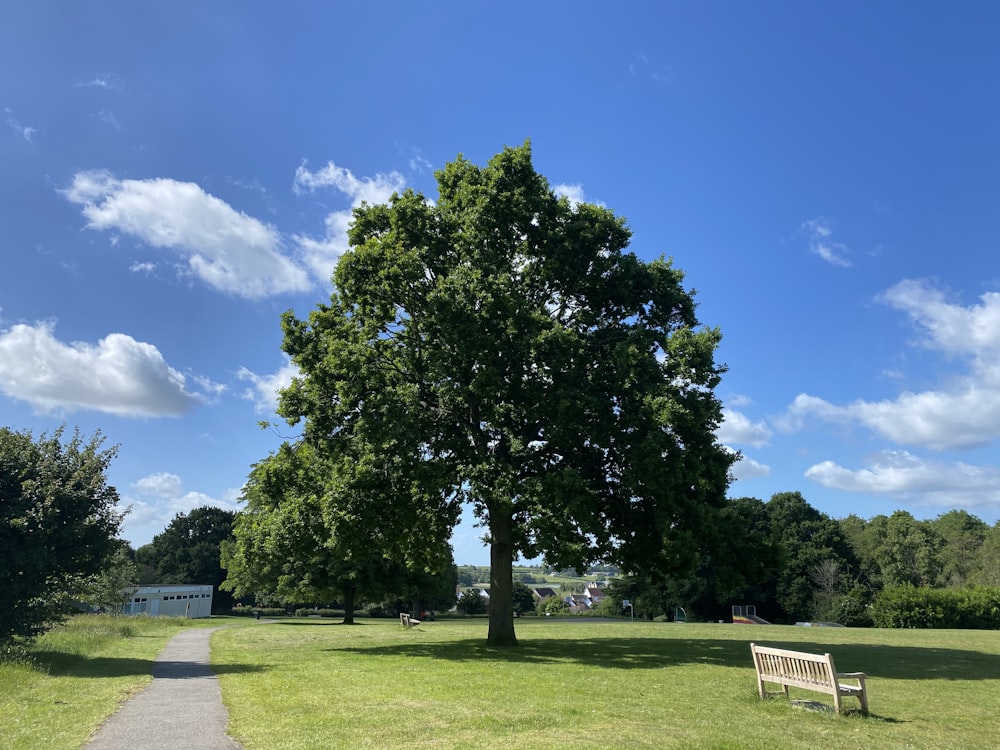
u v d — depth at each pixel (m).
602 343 22.64
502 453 21.77
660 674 15.20
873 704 11.46
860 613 59.31
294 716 10.18
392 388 21.19
